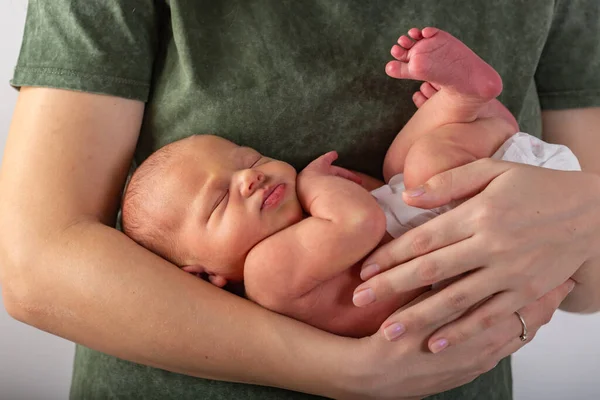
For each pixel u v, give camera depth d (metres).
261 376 0.91
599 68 1.17
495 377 1.15
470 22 1.03
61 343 1.63
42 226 0.90
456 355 0.91
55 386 1.67
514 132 1.04
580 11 1.13
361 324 0.96
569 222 0.90
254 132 1.02
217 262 0.98
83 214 0.93
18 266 0.90
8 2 1.43
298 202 1.00
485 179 0.91
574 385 1.83
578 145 1.21
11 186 0.92
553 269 0.91
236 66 0.99
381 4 1.00
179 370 0.93
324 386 0.91
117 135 0.98
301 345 0.89
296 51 0.99
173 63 1.02
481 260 0.87
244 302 0.92
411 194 0.90
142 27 0.98
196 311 0.89
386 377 0.90
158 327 0.88
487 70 0.92
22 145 0.94
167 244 0.99
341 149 1.06
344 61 1.00
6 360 1.62
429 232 0.89
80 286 0.88
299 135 1.04
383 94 1.03
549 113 1.22
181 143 1.01
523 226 0.88
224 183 0.98
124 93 0.97
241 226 0.96
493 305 0.89
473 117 1.00
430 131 1.01
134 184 1.01
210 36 0.99
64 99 0.94
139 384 1.03
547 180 0.91
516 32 1.06
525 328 0.94
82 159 0.93
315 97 1.01
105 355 1.06
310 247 0.91
